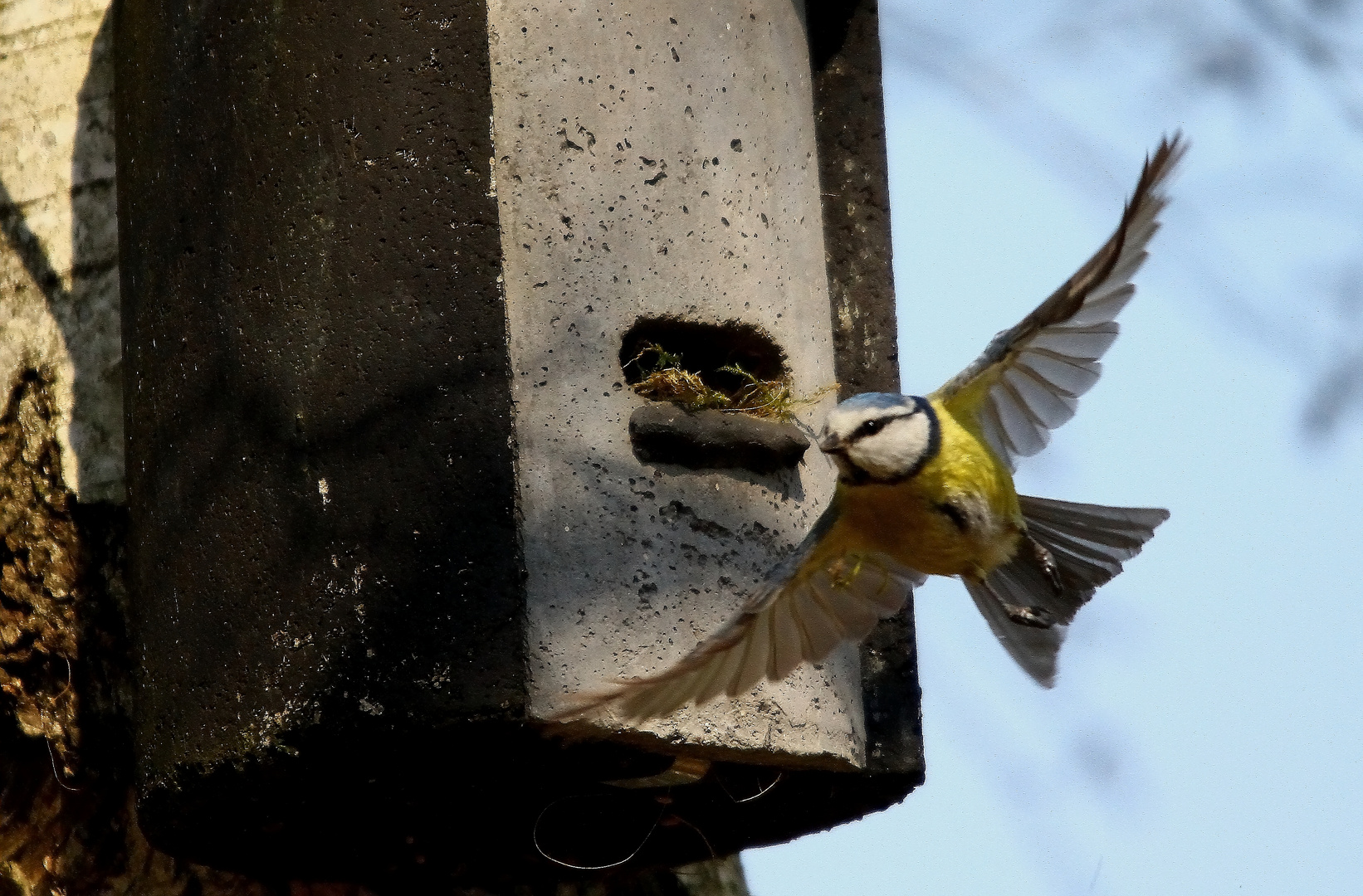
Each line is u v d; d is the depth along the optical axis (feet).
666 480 26.78
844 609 25.55
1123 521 27.17
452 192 26.81
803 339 29.14
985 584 26.96
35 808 31.19
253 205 28.04
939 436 25.77
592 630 25.57
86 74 33.47
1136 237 23.41
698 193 28.17
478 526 25.64
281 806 27.35
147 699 28.12
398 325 26.63
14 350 32.55
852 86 33.40
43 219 33.06
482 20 27.30
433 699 25.21
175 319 28.81
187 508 27.96
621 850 30.22
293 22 28.25
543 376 26.37
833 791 29.22
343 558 26.20
